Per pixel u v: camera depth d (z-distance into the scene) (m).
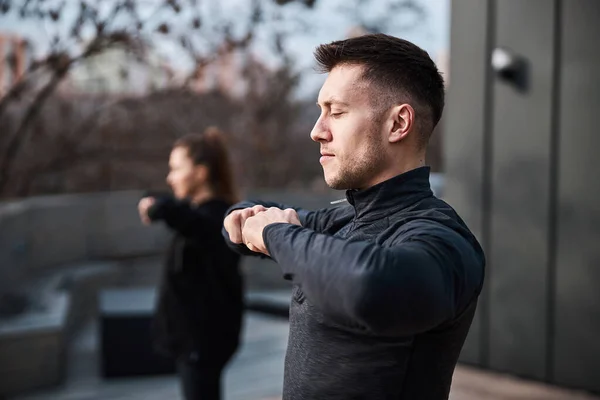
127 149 7.29
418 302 0.92
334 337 1.13
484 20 3.74
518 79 3.60
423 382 1.09
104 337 4.95
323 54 1.23
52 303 5.43
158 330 2.85
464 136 3.85
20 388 4.48
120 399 4.39
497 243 3.73
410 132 1.19
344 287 0.93
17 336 4.46
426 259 0.96
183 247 2.76
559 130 3.46
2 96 3.88
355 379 1.10
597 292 3.35
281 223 1.09
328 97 1.21
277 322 6.62
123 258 8.25
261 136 9.17
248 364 5.05
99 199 8.09
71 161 6.41
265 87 7.61
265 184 10.23
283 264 1.02
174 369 5.08
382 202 1.20
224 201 2.91
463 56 3.85
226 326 2.79
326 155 1.23
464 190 3.86
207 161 2.94
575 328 3.43
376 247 0.96
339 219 1.40
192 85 4.66
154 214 2.69
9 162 4.38
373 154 1.19
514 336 3.66
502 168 3.70
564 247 3.47
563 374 3.48
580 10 3.36
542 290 3.55
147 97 6.28
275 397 4.11
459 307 1.03
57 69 3.76
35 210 6.85
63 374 4.86
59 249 7.46
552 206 3.50
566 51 3.42
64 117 6.07
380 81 1.18
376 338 1.09
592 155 3.35
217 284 2.77
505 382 3.62
